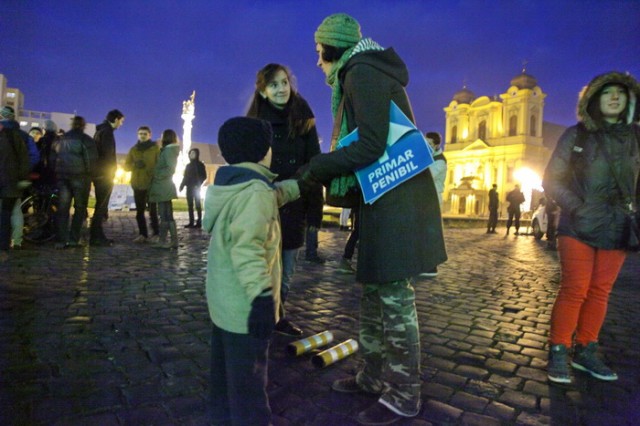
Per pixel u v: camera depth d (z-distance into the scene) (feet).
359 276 7.47
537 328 12.73
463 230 66.54
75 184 22.70
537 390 8.66
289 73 10.44
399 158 6.90
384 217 7.16
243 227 5.71
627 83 8.74
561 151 9.45
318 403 7.82
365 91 6.91
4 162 19.92
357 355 10.00
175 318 12.02
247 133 6.08
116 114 24.23
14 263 18.35
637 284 20.61
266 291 5.68
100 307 12.75
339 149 7.09
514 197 57.82
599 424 7.46
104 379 8.34
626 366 10.09
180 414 7.24
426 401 8.02
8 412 7.09
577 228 9.05
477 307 14.93
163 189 23.68
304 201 10.96
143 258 21.02
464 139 227.81
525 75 206.39
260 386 5.99
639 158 9.00
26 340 10.04
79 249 22.82
